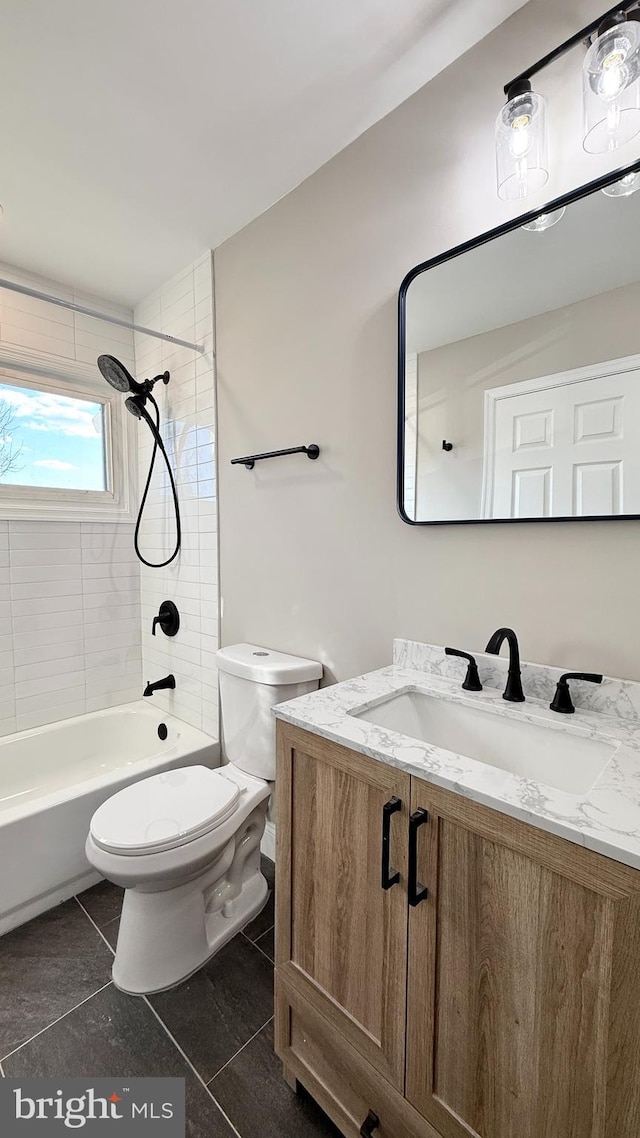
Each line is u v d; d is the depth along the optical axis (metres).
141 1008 1.25
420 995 0.80
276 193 1.65
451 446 1.22
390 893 0.83
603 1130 0.60
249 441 1.84
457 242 1.20
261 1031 1.20
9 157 1.47
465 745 1.10
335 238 1.49
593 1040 0.61
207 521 2.08
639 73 0.83
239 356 1.87
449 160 1.20
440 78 1.21
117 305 2.42
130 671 2.57
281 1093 1.07
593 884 0.59
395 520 1.37
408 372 1.29
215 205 1.71
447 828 0.74
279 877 1.05
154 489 2.41
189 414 2.14
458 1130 0.76
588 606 1.03
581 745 0.92
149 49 1.15
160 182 1.59
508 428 1.12
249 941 1.49
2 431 2.13
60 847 1.62
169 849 1.25
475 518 1.18
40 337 2.16
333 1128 1.00
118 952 1.35
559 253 1.03
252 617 1.89
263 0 1.04
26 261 2.05
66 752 2.25
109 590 2.46
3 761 2.06
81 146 1.44
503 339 1.12
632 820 0.62
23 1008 1.25
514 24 1.08
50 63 1.18
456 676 1.23
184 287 2.11
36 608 2.22
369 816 0.86
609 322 0.97
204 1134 0.99
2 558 2.11
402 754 0.81
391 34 1.12
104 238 1.89
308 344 1.59
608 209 0.97
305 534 1.65
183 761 1.96
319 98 1.28
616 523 0.98
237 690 1.66
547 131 1.02
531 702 1.06
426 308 1.25
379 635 1.43
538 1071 0.66
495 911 0.69
